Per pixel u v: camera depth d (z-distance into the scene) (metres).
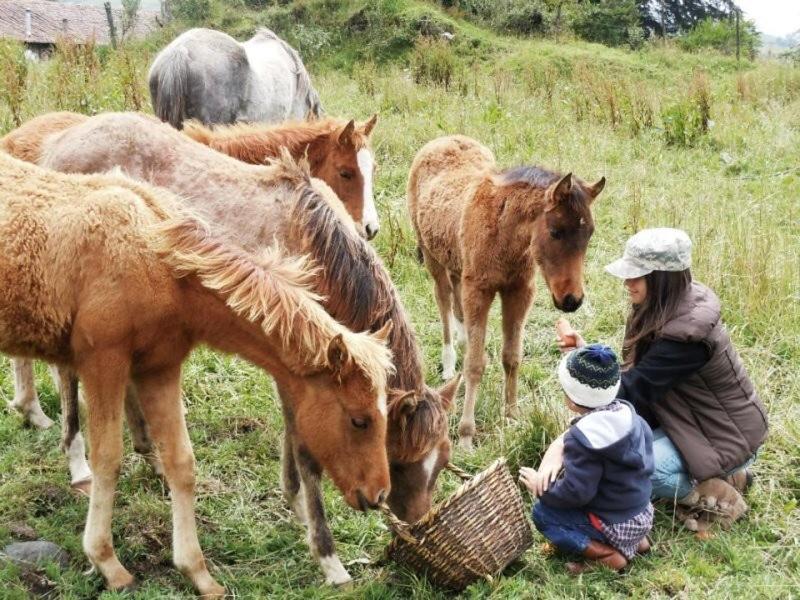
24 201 3.15
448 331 5.43
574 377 3.35
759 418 3.72
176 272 3.10
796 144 9.82
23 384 4.40
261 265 3.11
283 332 3.02
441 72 14.66
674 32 33.22
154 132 4.11
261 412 4.75
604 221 7.32
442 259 5.21
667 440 3.74
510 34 22.08
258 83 7.29
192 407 4.77
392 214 7.47
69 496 3.93
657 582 3.37
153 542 3.66
